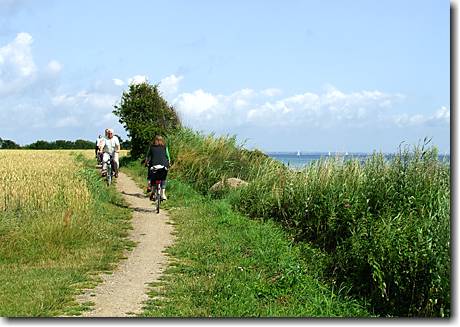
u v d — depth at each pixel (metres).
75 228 14.06
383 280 10.34
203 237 14.80
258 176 19.80
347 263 11.75
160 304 9.57
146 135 38.62
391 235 10.83
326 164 16.03
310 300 10.25
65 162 31.69
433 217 10.79
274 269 11.90
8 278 11.04
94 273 11.59
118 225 16.55
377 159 14.71
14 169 23.22
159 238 15.12
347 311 10.05
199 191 22.80
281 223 15.96
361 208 13.39
